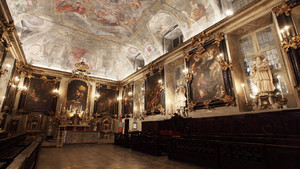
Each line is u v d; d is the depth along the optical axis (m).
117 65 20.48
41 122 15.23
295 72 6.10
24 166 2.37
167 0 11.16
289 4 6.63
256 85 7.38
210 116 8.86
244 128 6.91
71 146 11.25
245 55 8.82
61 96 17.08
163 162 6.06
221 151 4.85
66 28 14.98
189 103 10.38
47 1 11.70
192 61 10.82
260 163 3.96
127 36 15.68
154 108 13.78
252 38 8.66
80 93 17.98
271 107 6.64
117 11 13.07
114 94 20.39
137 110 17.11
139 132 9.86
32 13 12.17
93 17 13.73
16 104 14.61
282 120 5.82
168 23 12.85
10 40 10.21
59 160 6.49
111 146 11.27
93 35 16.03
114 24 14.48
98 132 13.13
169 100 12.62
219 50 9.09
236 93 7.91
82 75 18.47
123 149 9.75
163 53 14.00
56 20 13.67
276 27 7.07
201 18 10.74
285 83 7.05
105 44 17.62
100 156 7.38
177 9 11.35
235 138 5.27
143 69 15.97
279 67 7.38
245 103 8.12
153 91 14.32
